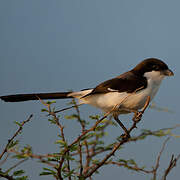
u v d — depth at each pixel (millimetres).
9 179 4848
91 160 5465
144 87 8359
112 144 5465
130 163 5297
